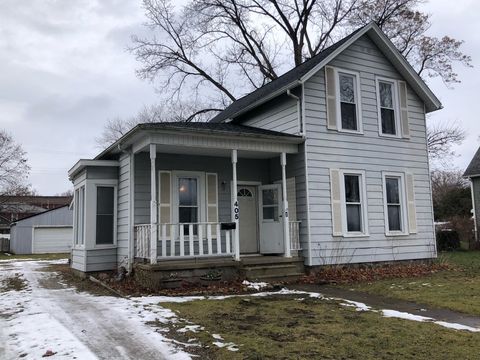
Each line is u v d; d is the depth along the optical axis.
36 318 6.74
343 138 12.39
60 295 9.14
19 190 39.72
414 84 13.84
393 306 7.50
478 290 9.01
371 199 12.70
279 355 4.75
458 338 5.38
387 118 13.52
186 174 11.89
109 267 12.14
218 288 9.38
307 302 7.88
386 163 13.12
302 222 11.73
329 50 12.92
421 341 5.25
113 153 12.35
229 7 25.16
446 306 7.41
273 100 13.14
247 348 5.00
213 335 5.56
